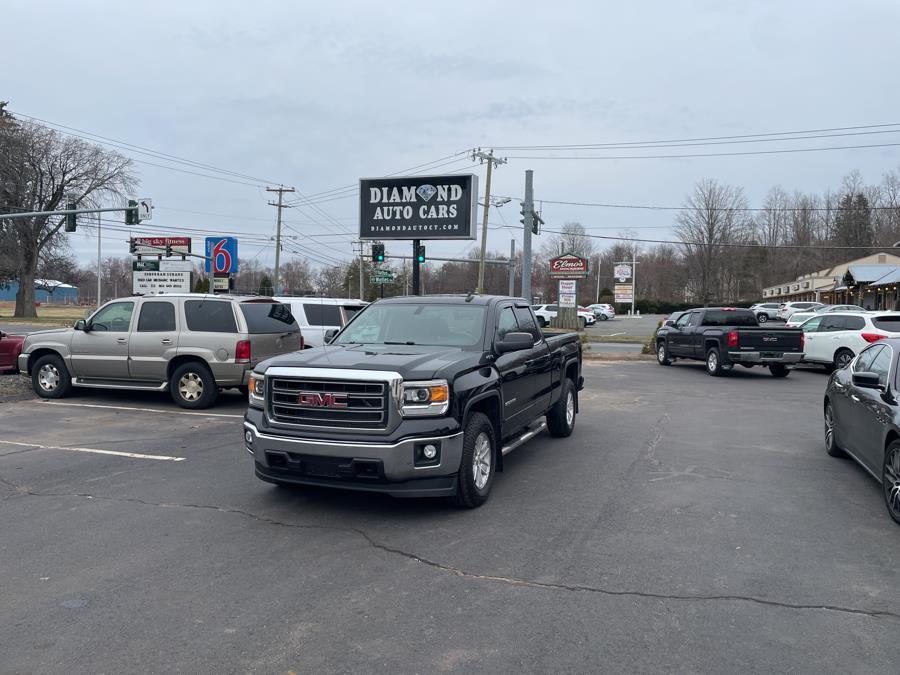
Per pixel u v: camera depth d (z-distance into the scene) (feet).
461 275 314.14
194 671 11.12
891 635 12.41
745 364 59.06
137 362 37.93
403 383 18.06
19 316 185.16
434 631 12.49
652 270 378.32
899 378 20.81
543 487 22.48
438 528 18.25
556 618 13.02
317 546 16.84
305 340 47.11
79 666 11.25
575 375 32.71
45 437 30.04
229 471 24.16
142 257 110.73
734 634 12.42
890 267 165.07
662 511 19.84
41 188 178.81
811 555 16.35
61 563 15.67
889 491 19.17
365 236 66.95
